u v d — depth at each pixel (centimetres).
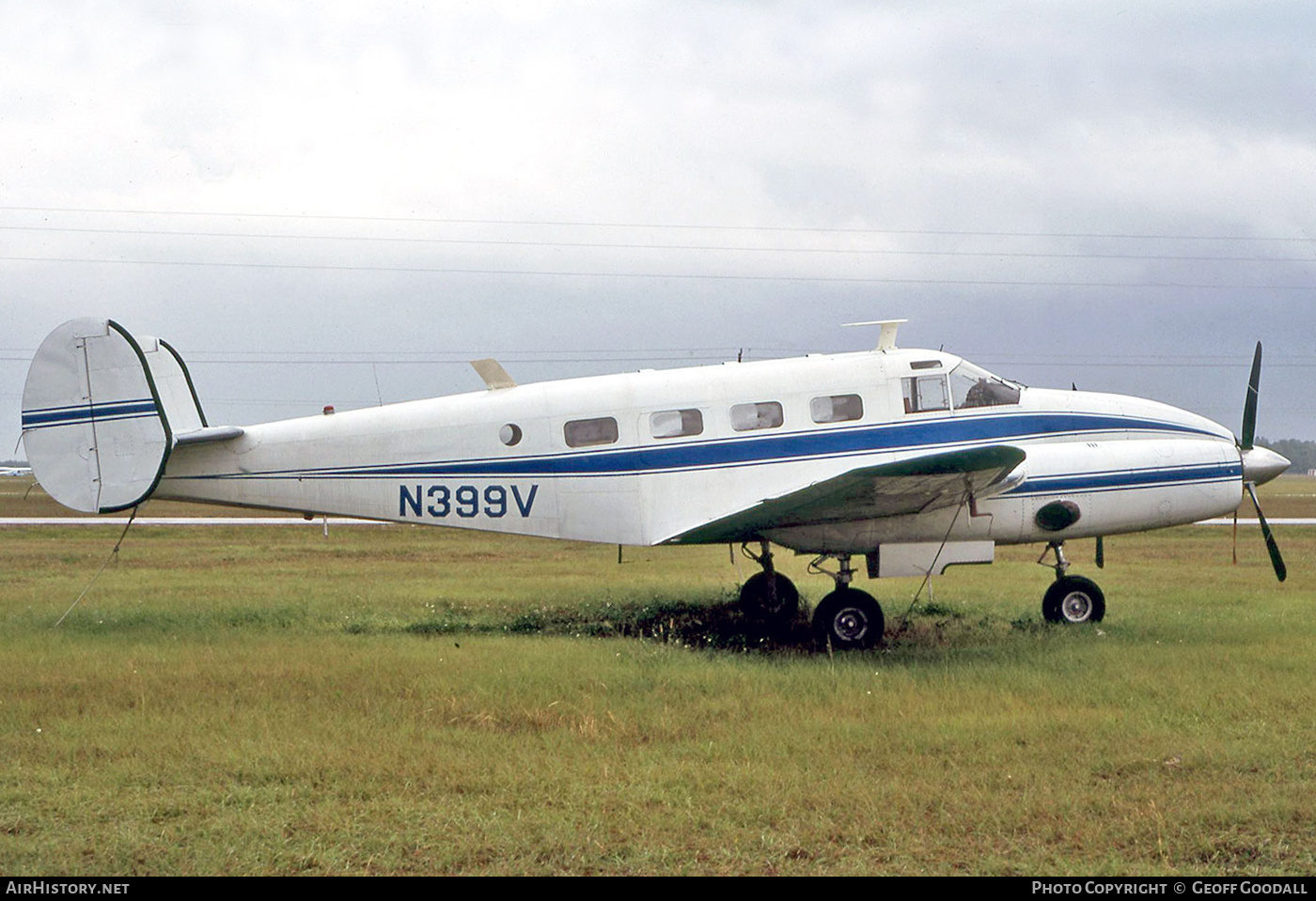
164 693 812
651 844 528
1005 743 683
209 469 1178
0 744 676
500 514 1158
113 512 1112
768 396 1142
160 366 1171
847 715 760
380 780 615
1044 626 1157
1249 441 1209
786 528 1113
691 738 705
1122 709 766
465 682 848
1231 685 824
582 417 1145
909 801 579
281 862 502
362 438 1170
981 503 1116
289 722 729
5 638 1062
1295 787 595
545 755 663
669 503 1137
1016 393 1170
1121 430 1174
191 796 586
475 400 1172
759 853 518
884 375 1151
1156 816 554
